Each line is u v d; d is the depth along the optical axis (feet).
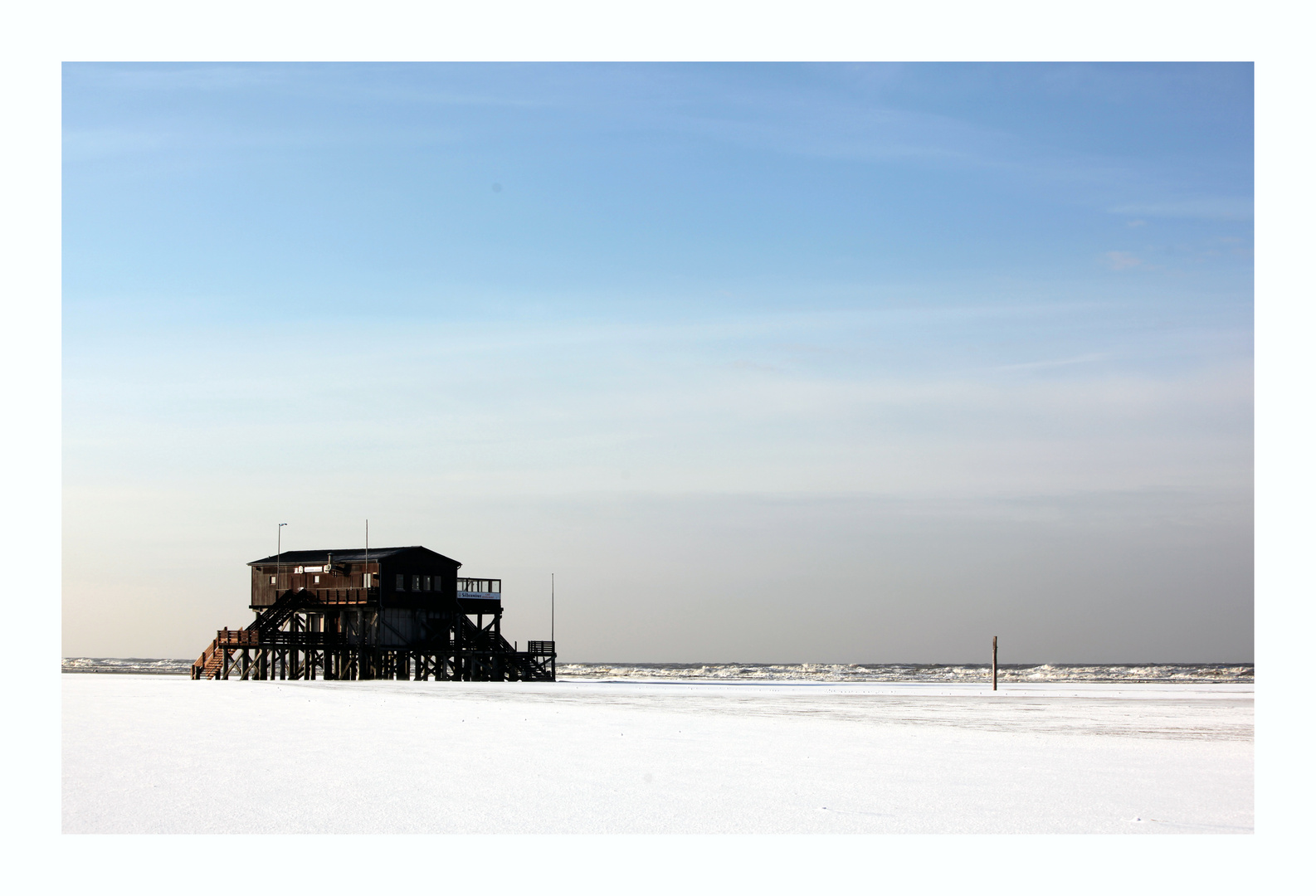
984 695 174.70
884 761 72.38
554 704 140.36
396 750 77.10
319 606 260.42
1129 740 88.12
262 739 83.97
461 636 263.49
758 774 65.31
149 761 69.10
